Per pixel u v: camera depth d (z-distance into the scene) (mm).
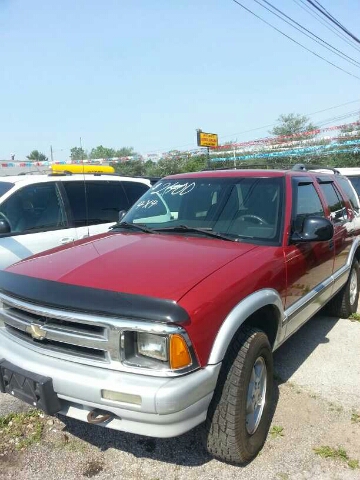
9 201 5371
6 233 5105
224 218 3693
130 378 2375
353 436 3172
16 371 2641
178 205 4016
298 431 3225
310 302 3914
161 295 2445
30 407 3523
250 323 3178
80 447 3057
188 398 2346
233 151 21750
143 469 2848
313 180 4523
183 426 2398
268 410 3141
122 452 3010
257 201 3730
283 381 3955
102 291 2516
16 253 5148
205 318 2453
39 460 2924
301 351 4598
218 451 2775
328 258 4426
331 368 4207
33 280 2770
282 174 3963
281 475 2785
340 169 10141
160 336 2346
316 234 3447
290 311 3469
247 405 2850
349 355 4500
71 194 6004
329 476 2779
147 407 2311
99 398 2410
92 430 3248
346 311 5488
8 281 2871
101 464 2893
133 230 3936
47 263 3053
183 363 2357
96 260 3002
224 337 2541
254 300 2820
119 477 2775
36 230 5465
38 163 13203
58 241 5598
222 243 3373
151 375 2355
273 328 3326
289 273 3400
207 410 2674
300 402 3607
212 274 2729
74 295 2533
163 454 2990
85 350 2545
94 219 6121
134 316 2363
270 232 3477
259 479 2752
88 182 6301
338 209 5055
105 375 2426
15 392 2715
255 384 2984
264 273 3016
